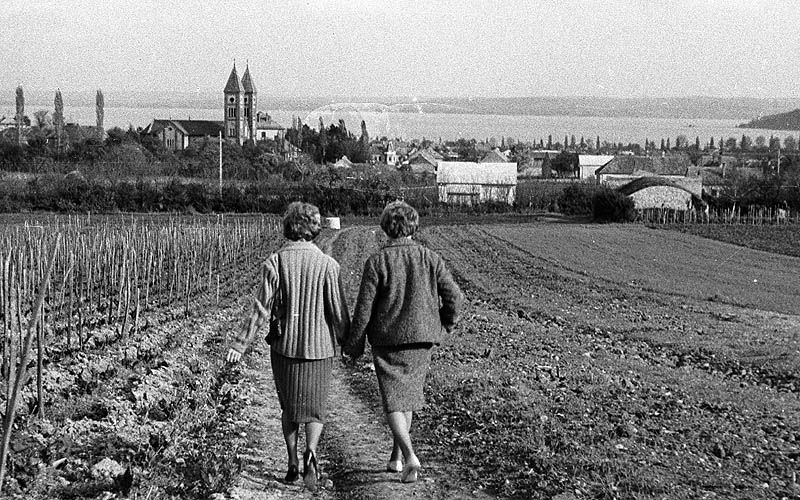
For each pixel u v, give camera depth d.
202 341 20.44
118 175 94.50
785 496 8.55
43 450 9.39
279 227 66.69
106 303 26.06
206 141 133.88
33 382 13.47
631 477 8.88
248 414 12.59
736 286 38.22
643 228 71.88
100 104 163.50
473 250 54.50
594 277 41.12
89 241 32.78
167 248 34.97
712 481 8.98
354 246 55.59
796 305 31.97
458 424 11.55
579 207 89.69
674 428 11.44
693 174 127.44
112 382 14.20
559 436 10.49
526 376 15.30
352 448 10.70
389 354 8.91
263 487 8.91
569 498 8.27
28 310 21.50
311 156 146.38
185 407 12.38
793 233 67.31
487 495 8.72
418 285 8.83
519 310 29.19
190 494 8.49
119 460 9.52
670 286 37.69
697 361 19.69
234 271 37.16
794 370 17.88
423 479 9.27
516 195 93.50
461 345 19.53
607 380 15.14
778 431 11.80
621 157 132.62
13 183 81.00
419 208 88.50
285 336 8.69
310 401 8.76
